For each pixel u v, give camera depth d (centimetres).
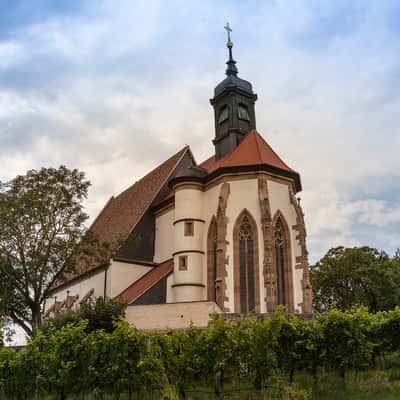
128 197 6775
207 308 3844
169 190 5819
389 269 6669
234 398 1861
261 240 4284
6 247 4384
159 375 1877
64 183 4588
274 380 1912
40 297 4588
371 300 6912
